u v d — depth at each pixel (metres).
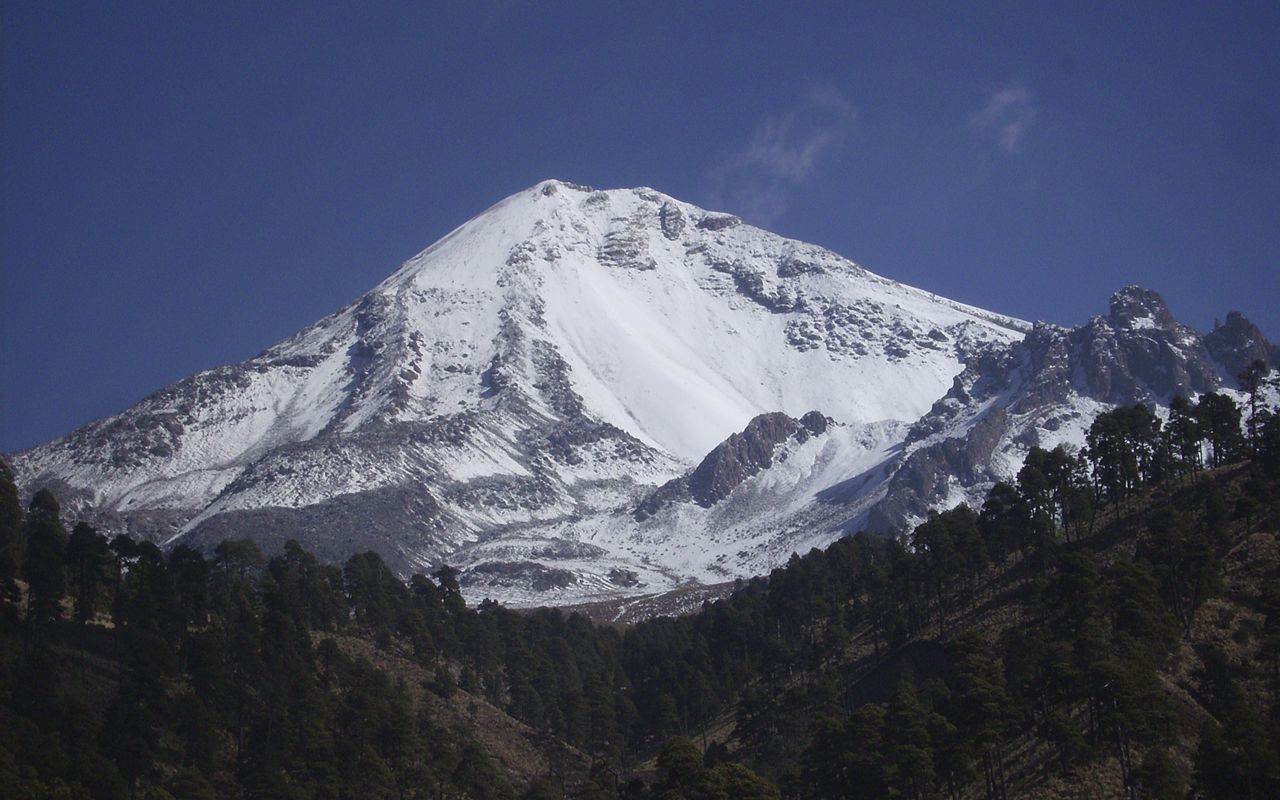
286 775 185.62
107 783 169.75
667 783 167.25
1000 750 172.50
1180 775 154.62
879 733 175.50
